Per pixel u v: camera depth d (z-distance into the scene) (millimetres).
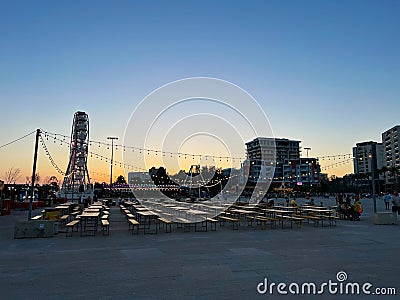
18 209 33312
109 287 6230
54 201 42594
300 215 19469
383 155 152875
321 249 10203
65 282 6578
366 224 17750
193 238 12852
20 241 12125
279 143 95812
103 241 12102
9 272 7398
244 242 11727
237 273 7238
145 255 9336
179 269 7625
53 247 10758
